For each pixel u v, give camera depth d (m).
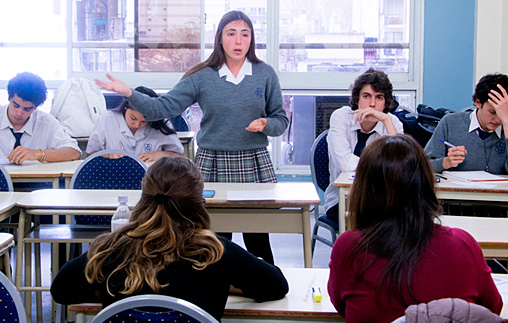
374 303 1.21
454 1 4.74
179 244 1.26
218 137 2.88
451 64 4.80
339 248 1.27
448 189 2.64
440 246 1.21
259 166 2.93
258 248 2.87
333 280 1.29
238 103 2.85
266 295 1.41
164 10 4.89
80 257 1.33
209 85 2.86
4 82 4.98
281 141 5.04
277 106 2.99
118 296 1.24
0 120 3.38
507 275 1.65
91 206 2.33
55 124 3.50
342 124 3.12
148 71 4.96
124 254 1.26
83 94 4.38
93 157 2.86
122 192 2.66
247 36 2.82
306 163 5.05
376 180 1.25
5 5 4.91
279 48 4.92
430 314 0.94
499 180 2.80
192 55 4.94
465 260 1.21
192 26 4.90
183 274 1.25
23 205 2.32
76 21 4.89
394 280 1.19
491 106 3.00
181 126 4.75
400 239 1.20
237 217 2.48
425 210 1.23
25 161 3.36
